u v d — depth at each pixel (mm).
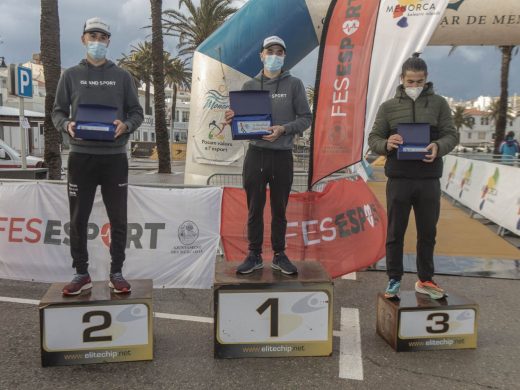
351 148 5617
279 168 3463
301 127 3424
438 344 3432
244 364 3215
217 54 7113
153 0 17047
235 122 3227
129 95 3473
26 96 8766
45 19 9922
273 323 3275
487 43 7227
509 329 3873
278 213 3535
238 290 3227
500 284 5105
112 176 3383
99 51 3297
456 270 5590
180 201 4965
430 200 3459
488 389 2928
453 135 3391
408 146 3281
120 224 3438
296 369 3150
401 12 5938
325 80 5715
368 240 5012
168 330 3805
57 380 2990
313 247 5004
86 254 3404
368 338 3664
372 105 5941
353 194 5066
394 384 2973
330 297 3279
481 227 8258
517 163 11945
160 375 3062
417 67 3404
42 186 4969
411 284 5062
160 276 4945
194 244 4969
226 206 4992
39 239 5000
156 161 28781
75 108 3342
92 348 3191
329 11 5730
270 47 3453
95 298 3193
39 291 4734
